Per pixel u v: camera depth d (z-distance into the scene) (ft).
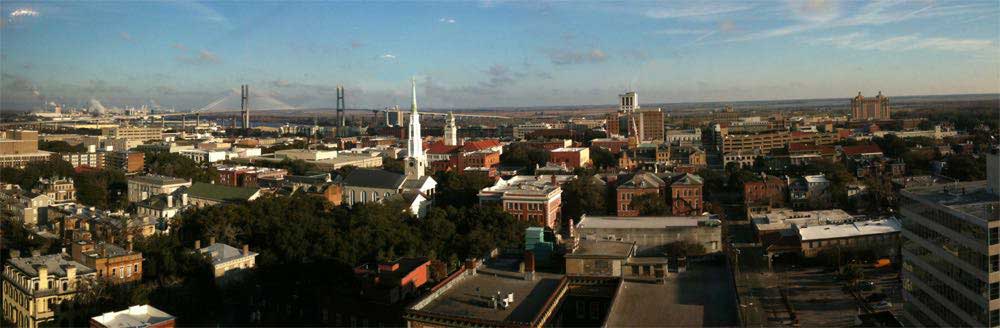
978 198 406.82
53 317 503.61
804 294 589.32
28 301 507.71
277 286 581.53
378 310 420.77
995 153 414.82
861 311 536.42
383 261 482.69
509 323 309.63
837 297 576.61
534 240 440.45
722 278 393.29
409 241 618.85
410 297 432.66
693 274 402.52
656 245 531.50
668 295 362.33
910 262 435.94
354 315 433.07
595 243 443.32
